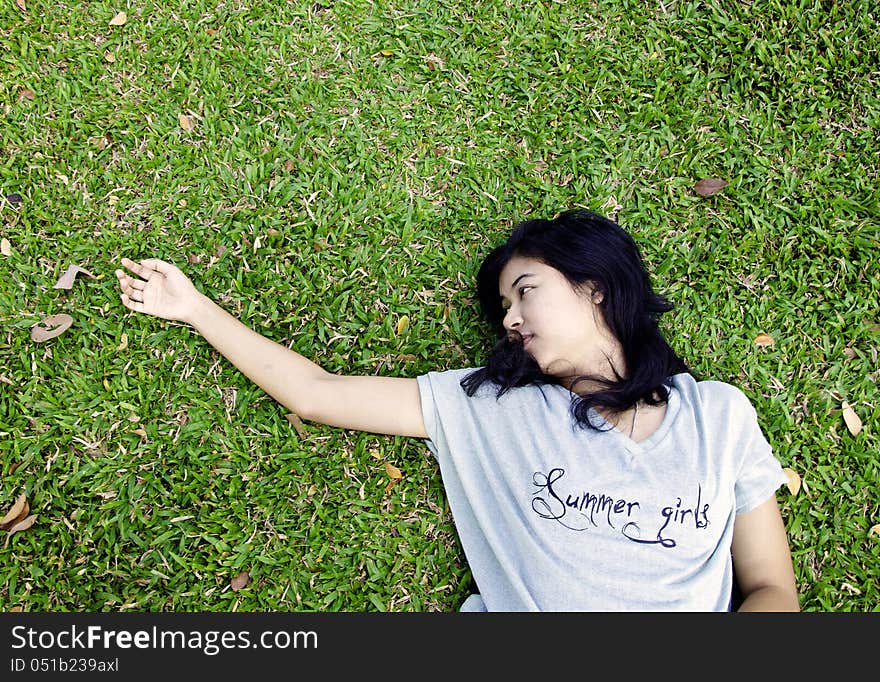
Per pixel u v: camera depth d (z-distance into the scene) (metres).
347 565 1.93
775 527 1.74
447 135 2.18
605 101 2.24
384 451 1.97
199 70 2.13
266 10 2.18
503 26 2.25
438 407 1.78
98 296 1.97
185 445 1.93
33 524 1.86
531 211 2.15
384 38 2.21
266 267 2.04
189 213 2.05
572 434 1.69
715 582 1.66
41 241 2.00
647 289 1.89
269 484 1.94
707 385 1.79
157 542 1.88
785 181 2.21
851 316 2.13
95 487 1.89
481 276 1.97
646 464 1.65
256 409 1.96
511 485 1.69
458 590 1.93
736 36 2.30
